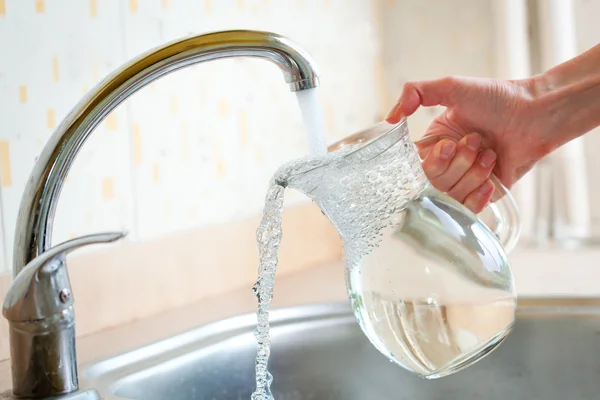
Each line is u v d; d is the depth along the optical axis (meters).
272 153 1.15
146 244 0.92
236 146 1.07
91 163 0.85
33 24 0.79
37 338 0.60
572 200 1.33
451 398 0.86
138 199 0.91
